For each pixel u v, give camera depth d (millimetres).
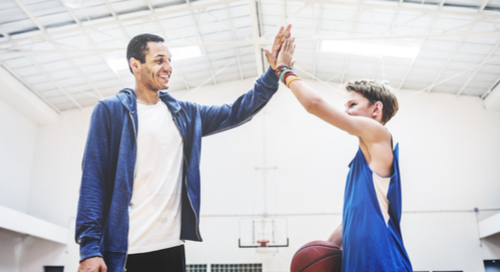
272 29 10375
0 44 9234
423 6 9180
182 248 1830
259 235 11891
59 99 12320
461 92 12734
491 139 12328
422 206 11844
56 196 12289
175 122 1943
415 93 12805
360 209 1668
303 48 11602
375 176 1689
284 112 13070
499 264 11125
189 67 12031
